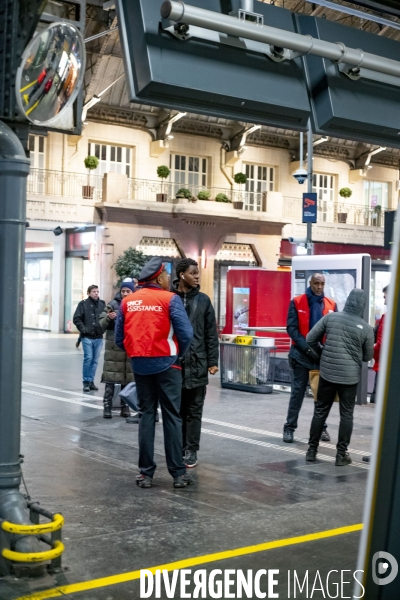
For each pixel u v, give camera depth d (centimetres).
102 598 373
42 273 3247
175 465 606
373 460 180
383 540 176
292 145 3619
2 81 412
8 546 404
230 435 856
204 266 3159
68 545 454
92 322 1230
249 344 1262
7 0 407
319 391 722
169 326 596
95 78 2948
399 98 577
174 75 454
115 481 623
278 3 2908
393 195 3944
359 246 3616
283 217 3547
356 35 550
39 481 612
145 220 3020
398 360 180
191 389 680
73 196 3022
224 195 3234
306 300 811
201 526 501
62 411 1009
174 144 3291
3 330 413
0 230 414
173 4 437
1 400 414
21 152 415
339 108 529
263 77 502
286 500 577
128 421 920
